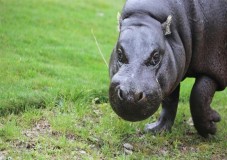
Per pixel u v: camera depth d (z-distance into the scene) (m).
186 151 13.92
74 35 25.52
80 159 12.50
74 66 20.81
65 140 13.19
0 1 27.94
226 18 13.78
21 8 27.62
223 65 14.02
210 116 14.03
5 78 17.05
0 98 15.22
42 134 13.64
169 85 11.88
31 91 16.16
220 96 19.28
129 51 11.41
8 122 13.98
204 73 13.78
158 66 11.53
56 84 17.30
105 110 15.91
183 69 12.56
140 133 14.62
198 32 13.05
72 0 33.62
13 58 19.33
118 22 12.12
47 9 29.17
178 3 12.68
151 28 11.79
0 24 23.62
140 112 11.07
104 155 12.92
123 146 13.56
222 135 15.16
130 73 11.12
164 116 14.89
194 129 15.48
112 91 11.13
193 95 13.73
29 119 14.32
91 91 16.98
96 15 31.20
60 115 14.73
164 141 14.18
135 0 12.35
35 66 18.81
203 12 13.36
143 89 10.96
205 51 13.58
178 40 12.43
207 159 13.48
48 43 22.97
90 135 13.91
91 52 23.19
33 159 12.16
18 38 22.19
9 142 12.95
